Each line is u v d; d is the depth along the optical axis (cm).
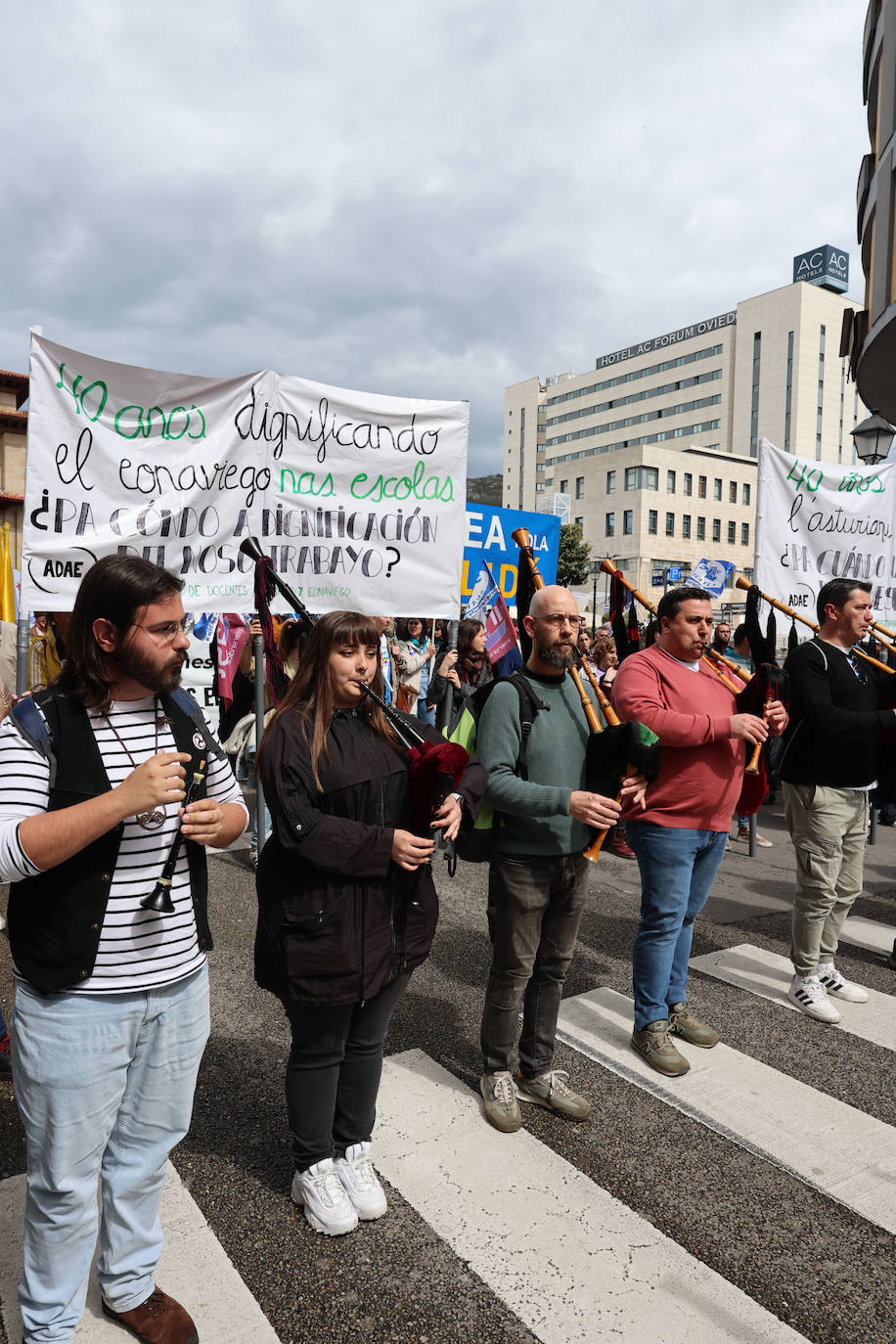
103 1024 176
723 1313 216
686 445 10538
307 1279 223
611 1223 248
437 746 233
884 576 732
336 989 225
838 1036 369
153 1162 196
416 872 241
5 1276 219
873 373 1050
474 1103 307
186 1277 222
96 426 452
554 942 302
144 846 178
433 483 545
